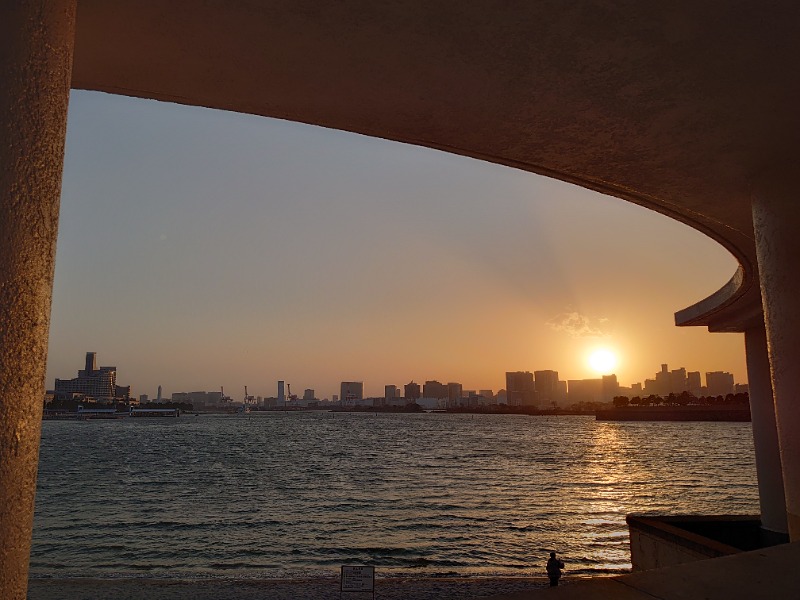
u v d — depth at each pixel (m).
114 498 38.72
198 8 3.36
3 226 1.69
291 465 67.69
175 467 64.00
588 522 28.77
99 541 24.06
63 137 2.02
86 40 3.65
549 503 36.38
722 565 2.96
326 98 4.55
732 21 3.70
